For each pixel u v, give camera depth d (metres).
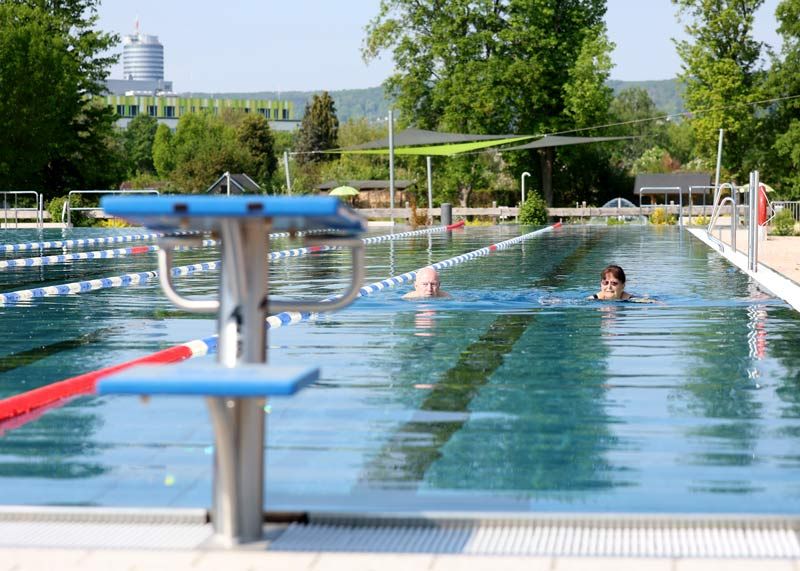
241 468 2.81
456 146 44.19
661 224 34.53
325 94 95.62
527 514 2.94
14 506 3.07
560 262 15.21
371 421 4.38
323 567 2.58
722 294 10.02
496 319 8.09
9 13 45.34
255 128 81.75
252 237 2.97
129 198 2.80
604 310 8.71
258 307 2.98
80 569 2.59
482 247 19.38
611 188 59.03
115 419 4.42
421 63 54.00
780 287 10.54
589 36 51.19
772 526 2.89
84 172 49.44
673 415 4.46
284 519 3.00
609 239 22.91
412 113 55.47
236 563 2.62
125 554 2.70
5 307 9.17
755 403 4.71
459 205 55.78
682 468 3.59
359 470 3.59
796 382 5.23
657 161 94.38
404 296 9.88
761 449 3.85
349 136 94.25
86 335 7.29
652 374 5.52
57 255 17.06
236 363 2.93
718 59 52.72
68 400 4.83
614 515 2.94
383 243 21.39
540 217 35.38
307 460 3.73
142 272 13.10
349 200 56.53
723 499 3.21
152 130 114.12
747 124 52.06
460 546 2.76
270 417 4.44
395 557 2.66
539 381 5.33
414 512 2.99
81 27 50.56
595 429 4.21
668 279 11.78
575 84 50.50
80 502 3.24
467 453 3.83
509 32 51.09
